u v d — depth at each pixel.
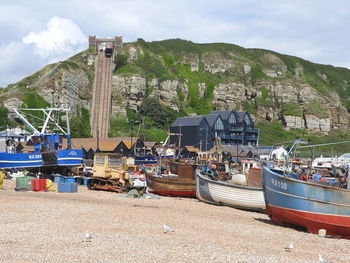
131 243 21.67
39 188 48.25
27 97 187.25
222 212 38.84
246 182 48.09
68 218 28.48
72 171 66.56
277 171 35.81
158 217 31.33
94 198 42.81
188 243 22.58
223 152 136.62
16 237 21.67
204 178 45.94
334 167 83.94
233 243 23.59
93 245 20.73
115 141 120.44
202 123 179.38
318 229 29.98
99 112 193.12
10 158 67.38
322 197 29.66
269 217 34.19
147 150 125.19
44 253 18.72
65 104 197.88
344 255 22.83
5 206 32.84
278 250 22.64
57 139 71.19
